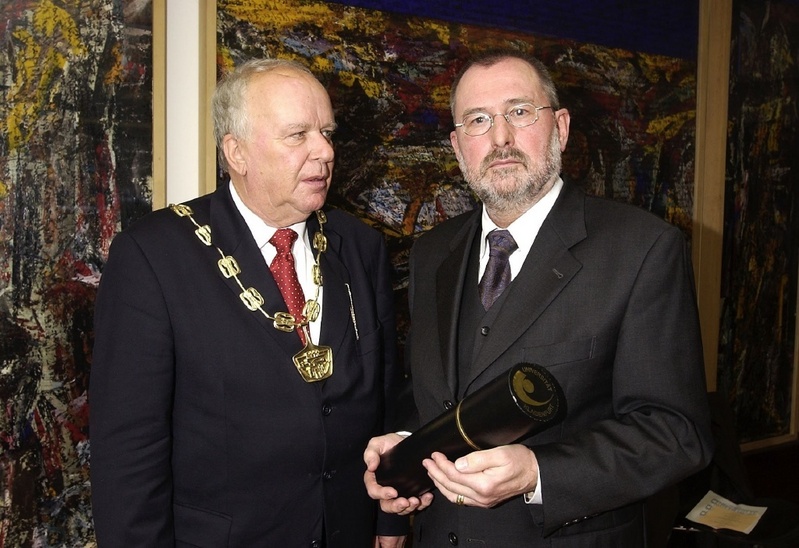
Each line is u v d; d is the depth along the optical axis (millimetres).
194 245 1890
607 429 1613
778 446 4820
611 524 1713
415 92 3326
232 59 2920
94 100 2691
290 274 1957
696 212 4246
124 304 1798
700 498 3090
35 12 2576
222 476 1829
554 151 1845
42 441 2691
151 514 1755
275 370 1844
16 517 2658
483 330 1775
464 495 1505
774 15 4469
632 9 3908
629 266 1669
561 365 1659
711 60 4215
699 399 1626
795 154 4688
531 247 1781
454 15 3395
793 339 4844
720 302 4469
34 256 2639
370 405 1997
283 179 1848
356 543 1980
